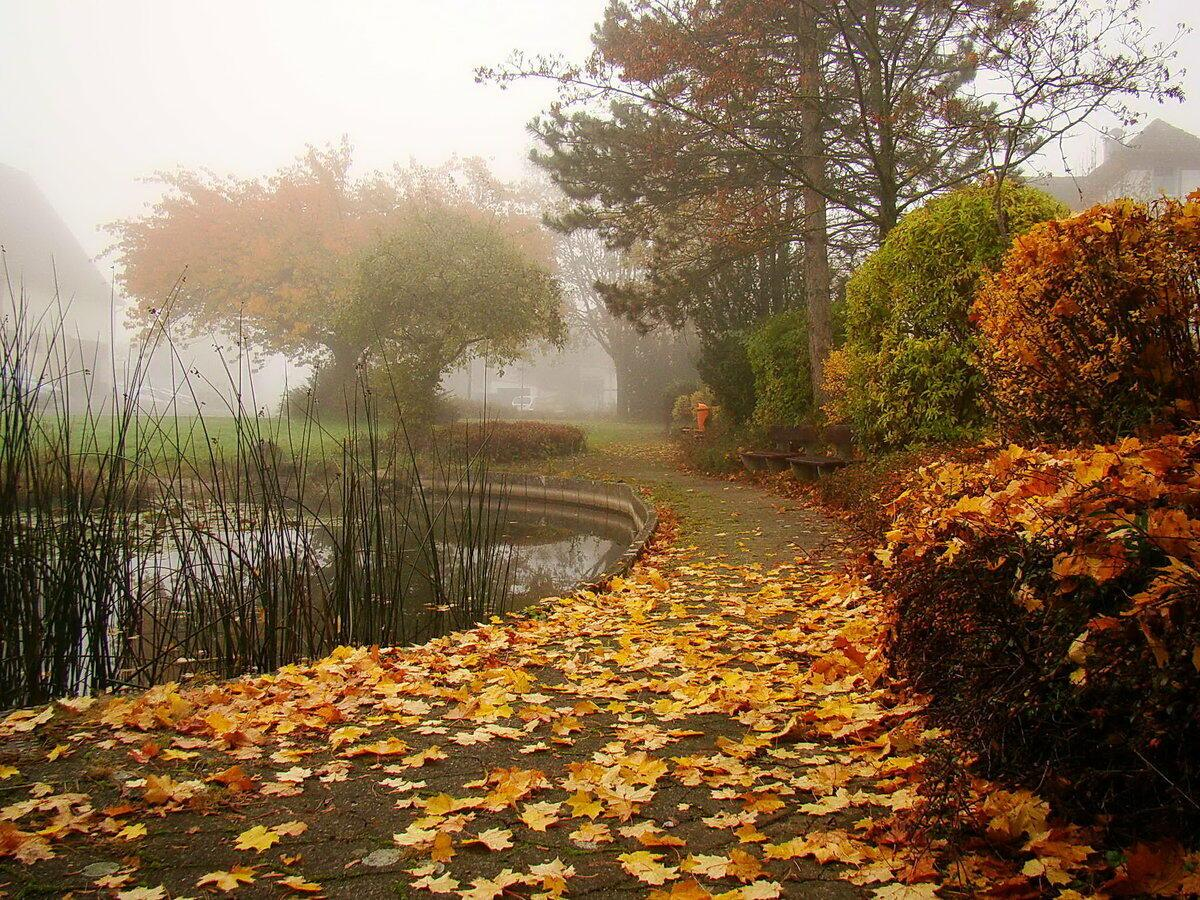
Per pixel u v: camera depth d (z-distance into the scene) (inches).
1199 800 68.3
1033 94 317.4
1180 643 67.9
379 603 225.6
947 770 81.0
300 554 324.2
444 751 117.7
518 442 797.9
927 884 74.6
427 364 789.9
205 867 84.3
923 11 490.6
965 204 319.6
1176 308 138.6
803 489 438.3
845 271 707.4
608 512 544.7
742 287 740.0
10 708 164.6
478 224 837.2
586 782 103.6
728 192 574.2
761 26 508.1
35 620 178.5
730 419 708.7
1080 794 77.3
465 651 179.2
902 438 351.3
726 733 121.1
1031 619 83.6
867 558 165.5
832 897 76.0
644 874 80.1
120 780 105.3
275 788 103.1
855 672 136.2
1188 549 70.4
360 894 79.4
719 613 200.8
